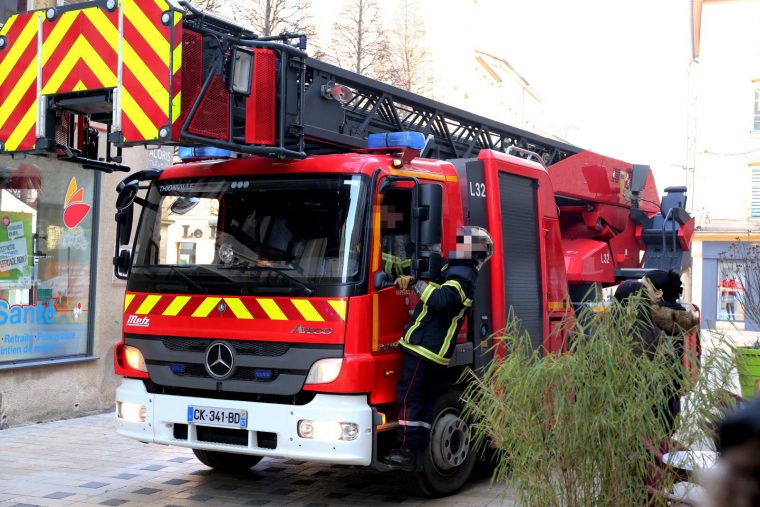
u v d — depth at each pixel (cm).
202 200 655
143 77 541
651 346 454
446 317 608
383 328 605
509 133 974
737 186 3522
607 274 1093
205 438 620
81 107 584
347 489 690
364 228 597
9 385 920
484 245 620
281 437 585
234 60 564
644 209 1172
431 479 638
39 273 964
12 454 791
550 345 622
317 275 595
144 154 1111
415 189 603
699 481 394
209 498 653
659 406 416
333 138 683
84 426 947
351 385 575
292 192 623
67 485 683
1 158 909
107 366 1060
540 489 426
